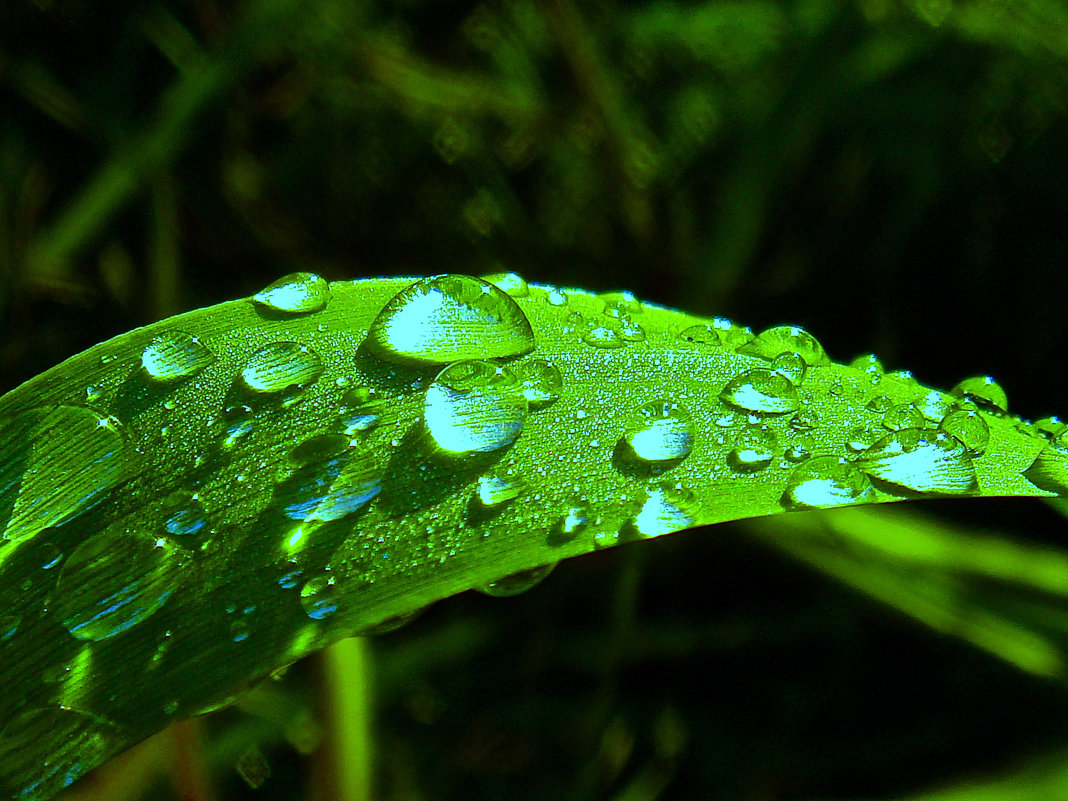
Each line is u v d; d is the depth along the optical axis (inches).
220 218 3.3
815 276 3.3
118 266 3.0
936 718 2.7
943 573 2.7
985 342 3.2
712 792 2.7
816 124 3.0
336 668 2.2
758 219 3.0
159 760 2.4
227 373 1.8
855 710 2.8
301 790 2.5
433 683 2.8
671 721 2.8
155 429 1.8
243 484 1.8
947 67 3.0
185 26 3.1
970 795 2.5
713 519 1.8
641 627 2.9
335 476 1.8
